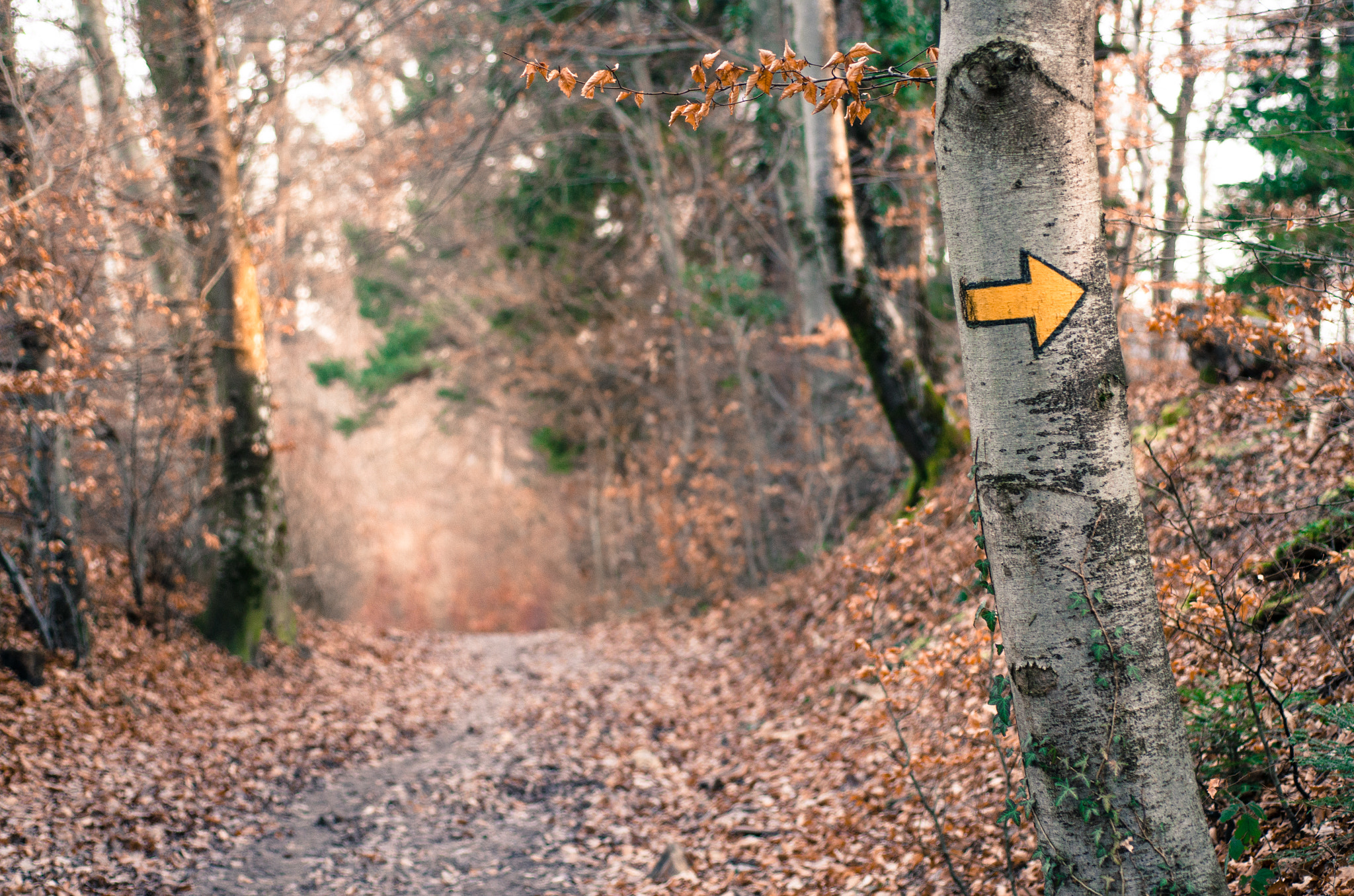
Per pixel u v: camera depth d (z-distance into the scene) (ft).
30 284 23.00
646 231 71.36
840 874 16.65
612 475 78.59
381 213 71.46
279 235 55.62
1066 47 8.99
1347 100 16.44
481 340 80.28
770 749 25.71
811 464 47.09
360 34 43.16
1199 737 12.51
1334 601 14.39
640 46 53.72
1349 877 10.22
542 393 77.51
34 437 27.43
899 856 16.48
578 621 84.58
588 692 37.96
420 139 55.11
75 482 31.81
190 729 27.63
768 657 36.24
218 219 36.27
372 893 18.21
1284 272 14.88
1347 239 14.51
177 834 19.97
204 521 37.40
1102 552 9.09
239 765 25.34
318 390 114.52
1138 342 23.54
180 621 36.35
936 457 34.12
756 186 55.88
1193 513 17.66
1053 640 9.21
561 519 102.89
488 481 120.78
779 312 52.75
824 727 25.46
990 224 9.21
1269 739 12.57
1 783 20.06
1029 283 9.10
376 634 52.75
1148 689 9.12
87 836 18.78
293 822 21.99
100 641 31.19
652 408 77.56
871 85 10.12
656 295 70.90
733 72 9.89
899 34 33.58
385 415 92.58
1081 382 9.09
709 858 19.13
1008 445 9.32
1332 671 13.38
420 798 24.44
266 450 38.58
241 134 38.01
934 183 34.53
